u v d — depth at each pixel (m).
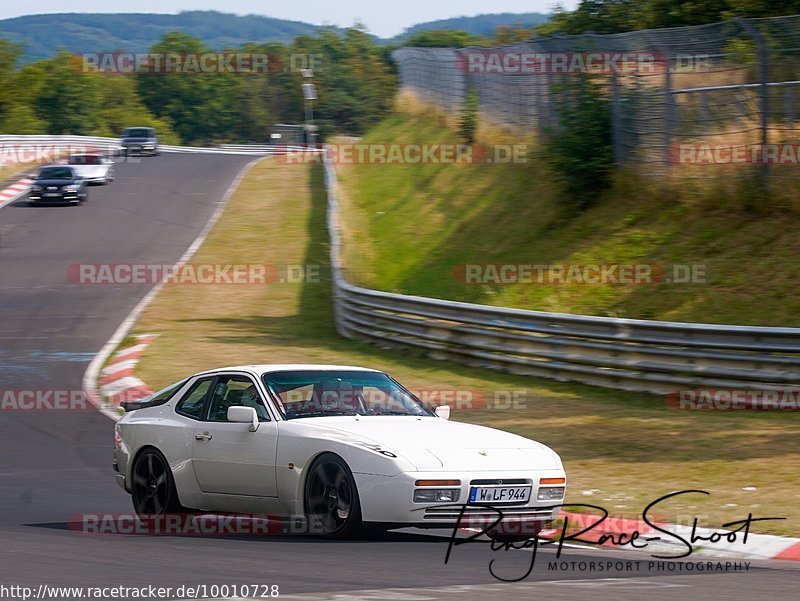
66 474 27.23
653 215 54.19
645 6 83.81
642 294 47.78
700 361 36.50
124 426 22.34
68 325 58.50
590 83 61.31
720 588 14.52
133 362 46.31
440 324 46.97
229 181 124.62
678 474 24.84
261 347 50.72
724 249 48.12
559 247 57.03
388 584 14.45
